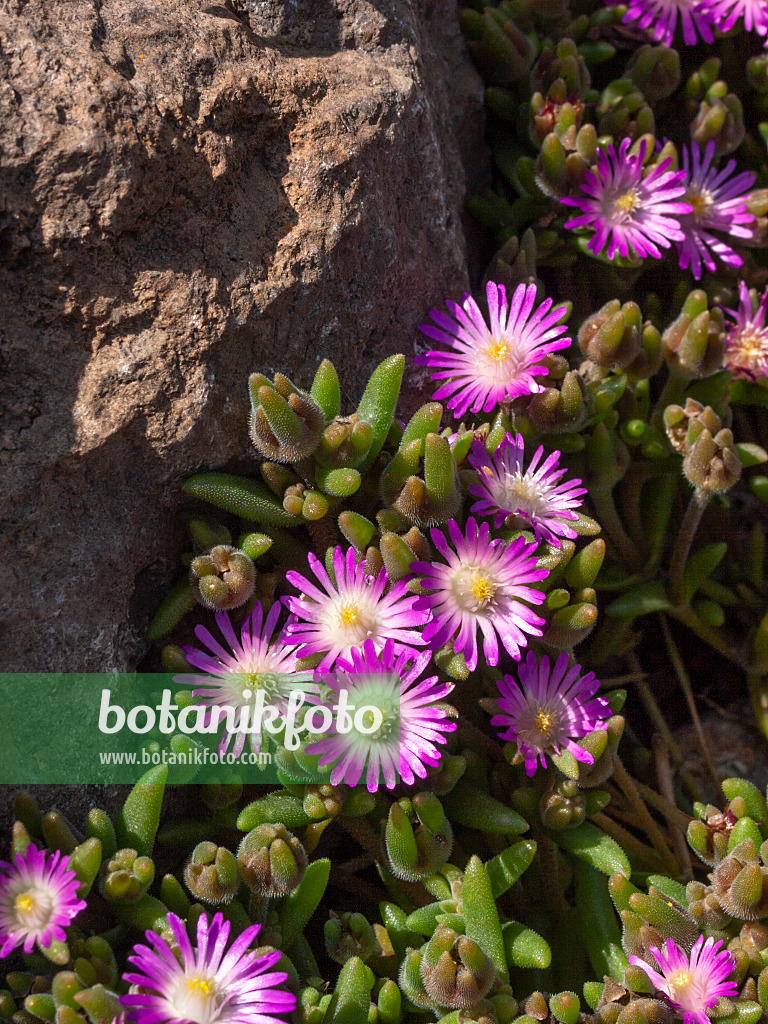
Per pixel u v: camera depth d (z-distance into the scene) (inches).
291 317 16.8
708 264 19.7
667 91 20.6
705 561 18.7
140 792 15.3
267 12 17.6
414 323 18.1
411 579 16.1
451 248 18.5
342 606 15.9
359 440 16.2
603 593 19.7
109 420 15.7
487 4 20.5
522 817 16.6
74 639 15.6
